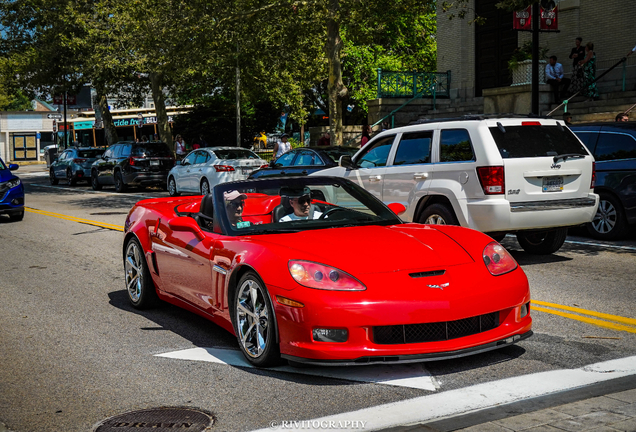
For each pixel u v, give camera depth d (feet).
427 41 141.28
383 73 80.69
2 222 51.88
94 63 102.47
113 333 19.60
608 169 34.37
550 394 13.06
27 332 20.03
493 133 27.27
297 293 14.20
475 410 12.35
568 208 27.66
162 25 69.62
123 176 84.12
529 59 63.05
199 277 18.29
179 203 23.11
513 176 26.81
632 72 62.59
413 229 17.13
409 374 14.67
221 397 13.84
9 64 114.62
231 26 66.90
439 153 28.91
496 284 14.76
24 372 16.15
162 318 21.35
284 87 96.48
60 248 37.78
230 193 18.48
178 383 14.88
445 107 81.71
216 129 120.37
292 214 18.15
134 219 22.80
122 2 99.50
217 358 16.66
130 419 12.85
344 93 66.64
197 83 104.68
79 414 13.26
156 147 84.89
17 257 35.01
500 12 76.89
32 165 214.69
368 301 13.79
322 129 89.61
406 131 31.04
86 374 15.81
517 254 31.27
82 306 23.39
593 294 22.58
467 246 15.79
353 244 15.53
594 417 11.72
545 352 16.10
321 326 13.87
